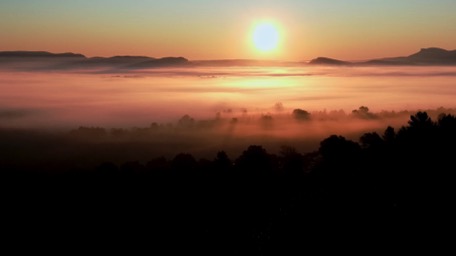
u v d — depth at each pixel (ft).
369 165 78.59
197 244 104.01
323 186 82.12
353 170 83.35
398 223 55.47
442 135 71.31
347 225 60.03
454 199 56.90
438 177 63.00
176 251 107.14
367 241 54.29
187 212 134.92
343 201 68.54
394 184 67.00
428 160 67.56
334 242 57.31
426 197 59.21
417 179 64.69
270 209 95.45
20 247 151.94
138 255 117.70
